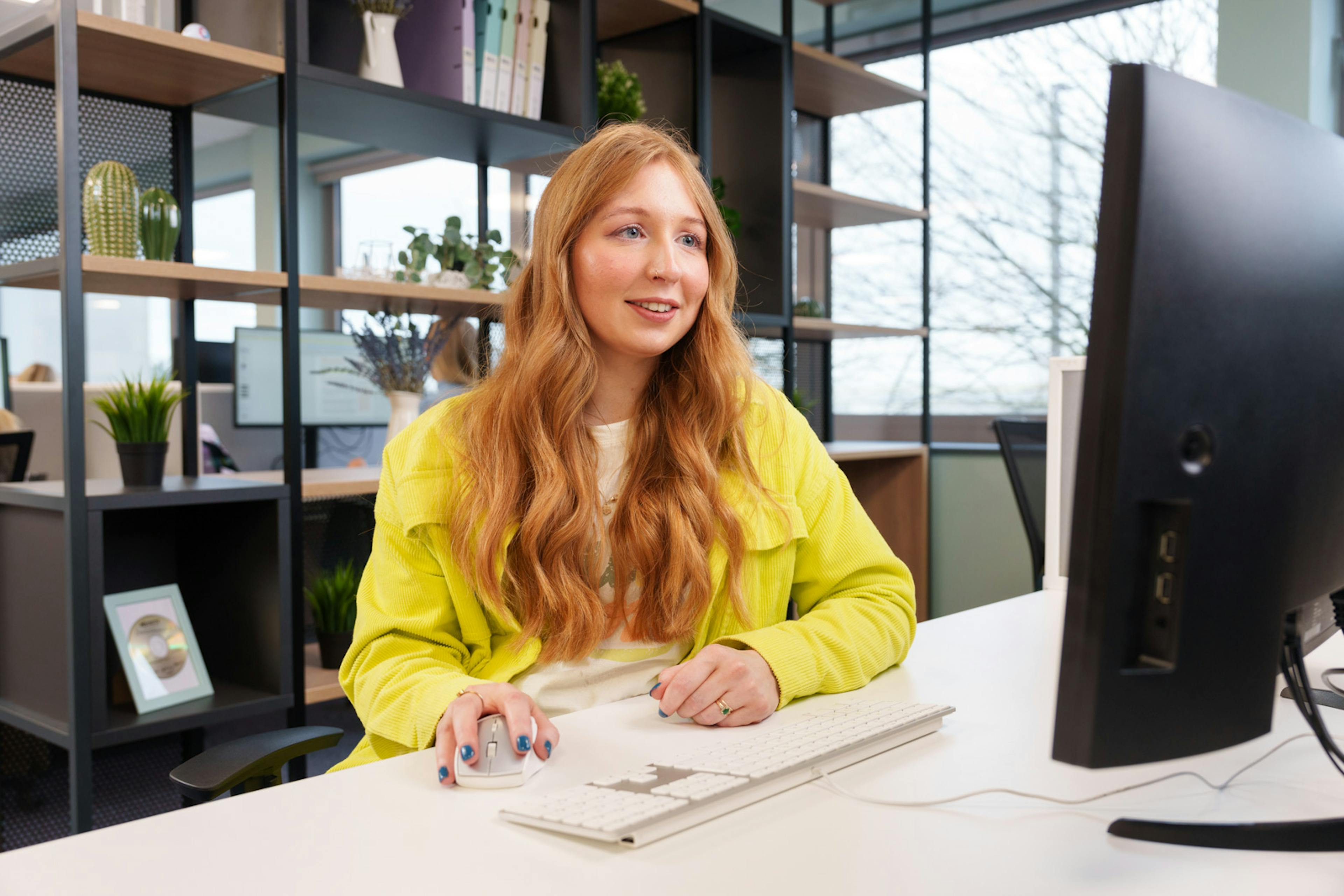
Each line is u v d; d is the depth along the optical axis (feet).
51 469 9.55
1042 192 13.06
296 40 6.64
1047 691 3.15
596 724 2.86
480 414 3.47
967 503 13.01
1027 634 3.95
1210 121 1.64
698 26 9.28
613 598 3.46
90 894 1.82
